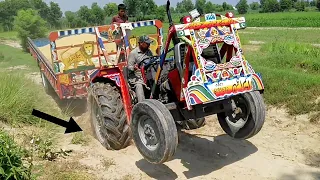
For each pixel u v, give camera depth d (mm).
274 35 24891
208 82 4805
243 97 5492
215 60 5148
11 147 4824
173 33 4875
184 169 5578
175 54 4945
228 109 5371
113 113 5832
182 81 4902
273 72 9102
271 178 5242
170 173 5457
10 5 45000
